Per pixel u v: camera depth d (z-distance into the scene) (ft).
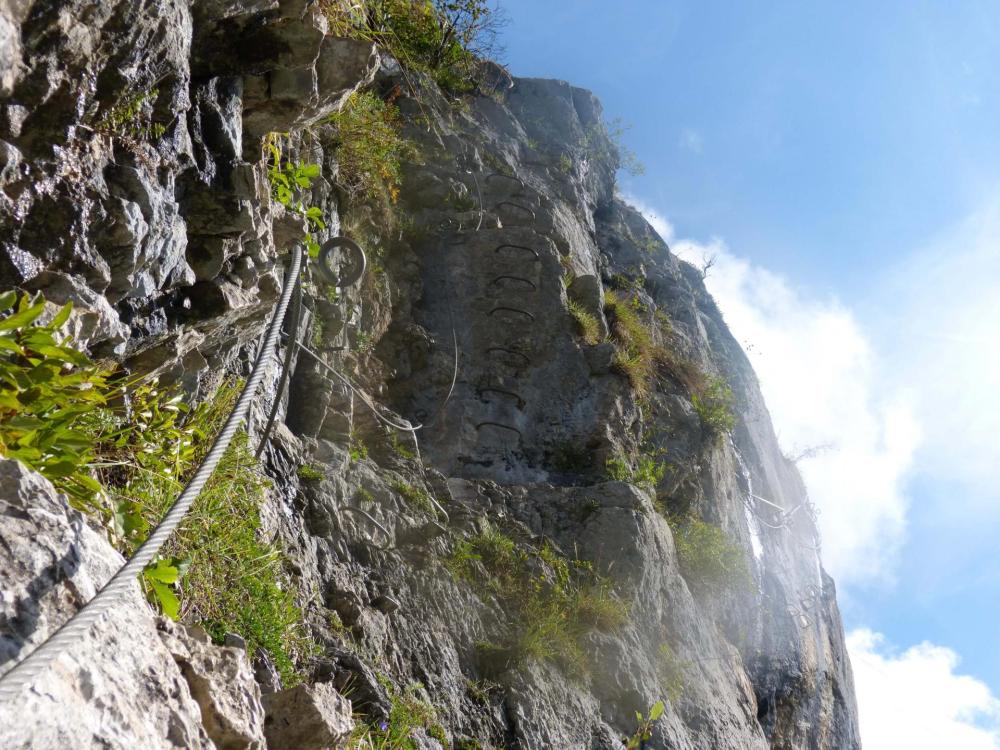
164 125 12.28
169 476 13.82
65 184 10.62
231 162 13.88
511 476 31.81
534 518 28.96
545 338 34.96
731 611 35.78
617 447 33.71
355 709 17.13
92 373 11.03
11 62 9.73
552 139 53.06
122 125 11.60
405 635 21.56
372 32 20.90
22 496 7.30
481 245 36.14
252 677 9.98
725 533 37.35
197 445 16.02
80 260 10.83
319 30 14.37
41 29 9.91
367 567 22.47
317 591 19.65
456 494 28.58
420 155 39.55
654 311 47.91
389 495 24.73
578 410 34.09
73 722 6.22
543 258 36.24
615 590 27.86
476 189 39.73
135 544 11.11
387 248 33.63
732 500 40.81
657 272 52.54
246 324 16.76
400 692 19.44
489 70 54.24
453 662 22.18
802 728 40.55
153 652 7.71
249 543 16.33
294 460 22.26
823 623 48.06
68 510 7.68
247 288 15.53
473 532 26.50
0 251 9.97
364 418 28.02
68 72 10.43
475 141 44.47
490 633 23.99
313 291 27.32
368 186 32.22
